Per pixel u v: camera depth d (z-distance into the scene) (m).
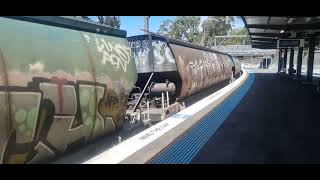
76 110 8.06
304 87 38.16
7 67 6.30
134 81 11.08
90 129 8.78
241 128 14.63
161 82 18.08
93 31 9.58
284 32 44.69
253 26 36.97
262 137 12.93
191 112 17.80
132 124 12.73
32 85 6.78
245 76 57.16
